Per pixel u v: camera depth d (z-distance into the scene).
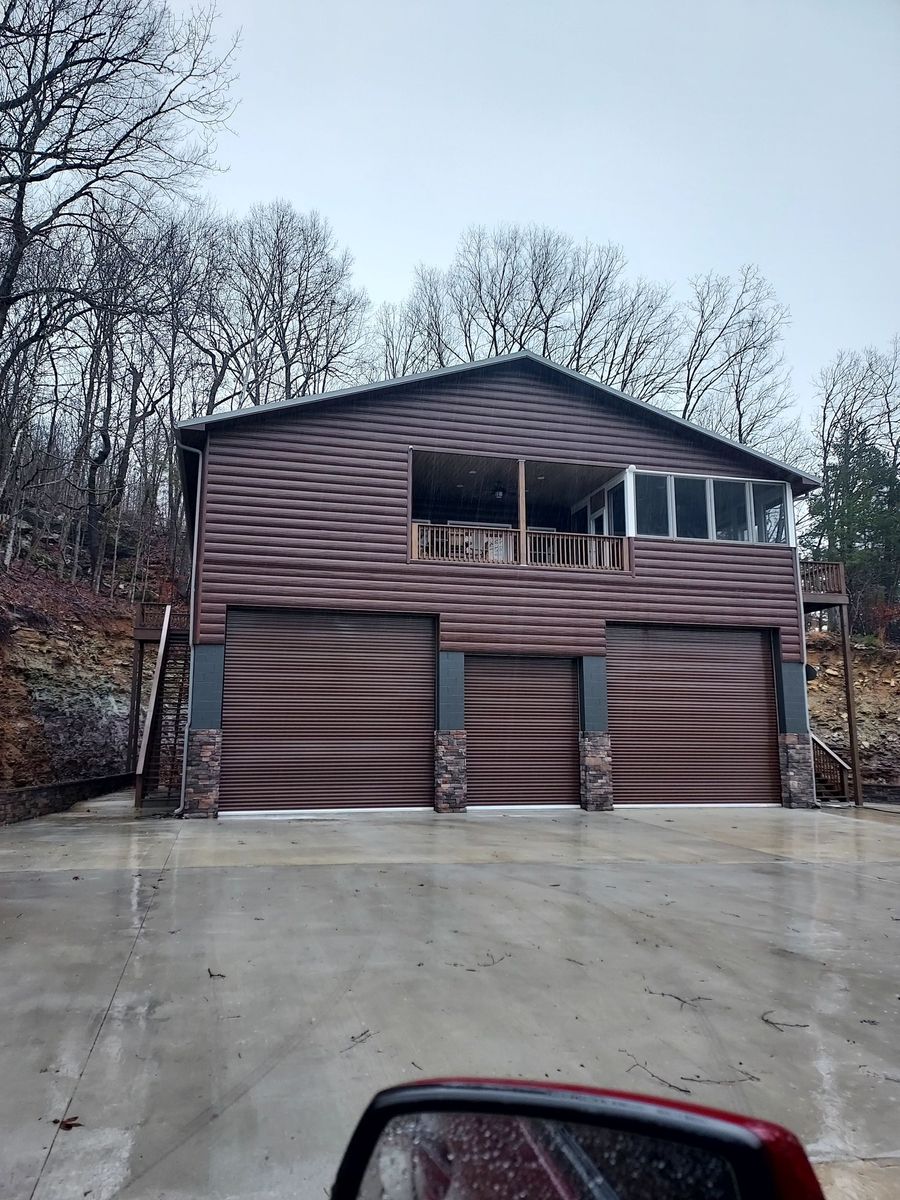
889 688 21.36
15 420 20.05
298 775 12.07
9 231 15.43
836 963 5.07
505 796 12.98
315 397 12.73
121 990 4.19
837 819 12.71
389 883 7.00
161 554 26.36
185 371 26.77
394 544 12.98
